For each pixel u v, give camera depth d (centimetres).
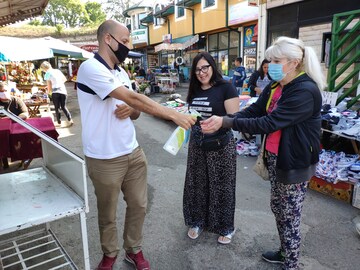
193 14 1561
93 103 190
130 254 231
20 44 743
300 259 242
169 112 185
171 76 1526
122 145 199
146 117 873
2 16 642
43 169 248
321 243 262
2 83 546
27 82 1192
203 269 233
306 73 183
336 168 338
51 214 172
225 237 263
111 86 177
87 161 202
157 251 255
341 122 369
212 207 258
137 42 2297
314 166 195
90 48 1336
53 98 781
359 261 239
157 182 402
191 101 251
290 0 694
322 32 642
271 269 231
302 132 183
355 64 579
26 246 261
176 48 1506
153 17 2033
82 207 181
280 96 192
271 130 180
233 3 1256
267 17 768
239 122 190
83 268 235
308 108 176
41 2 595
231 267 235
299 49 178
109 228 217
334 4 613
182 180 407
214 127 195
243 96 577
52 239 266
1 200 191
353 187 326
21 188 209
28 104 787
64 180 215
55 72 776
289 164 186
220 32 1459
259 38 798
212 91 237
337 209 321
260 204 336
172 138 201
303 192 199
